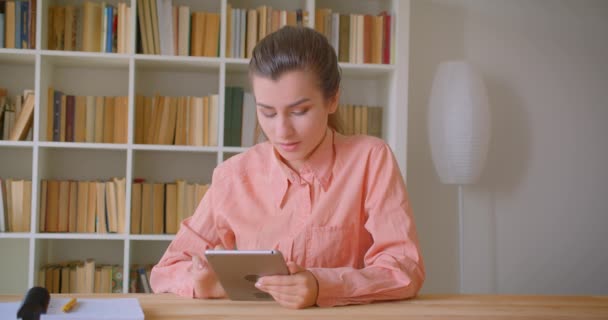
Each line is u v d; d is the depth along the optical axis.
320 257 1.50
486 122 3.28
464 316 1.16
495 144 3.74
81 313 1.09
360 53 3.26
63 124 3.18
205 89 3.51
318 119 1.35
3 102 3.14
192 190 3.25
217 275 1.19
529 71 3.76
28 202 3.13
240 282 1.22
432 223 3.66
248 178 1.58
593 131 3.81
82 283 3.19
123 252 3.47
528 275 3.75
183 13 3.18
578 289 3.79
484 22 3.72
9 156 3.39
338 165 1.53
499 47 3.73
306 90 1.31
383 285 1.29
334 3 3.57
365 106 3.41
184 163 3.52
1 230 3.09
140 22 3.14
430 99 3.38
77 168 3.45
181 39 3.17
